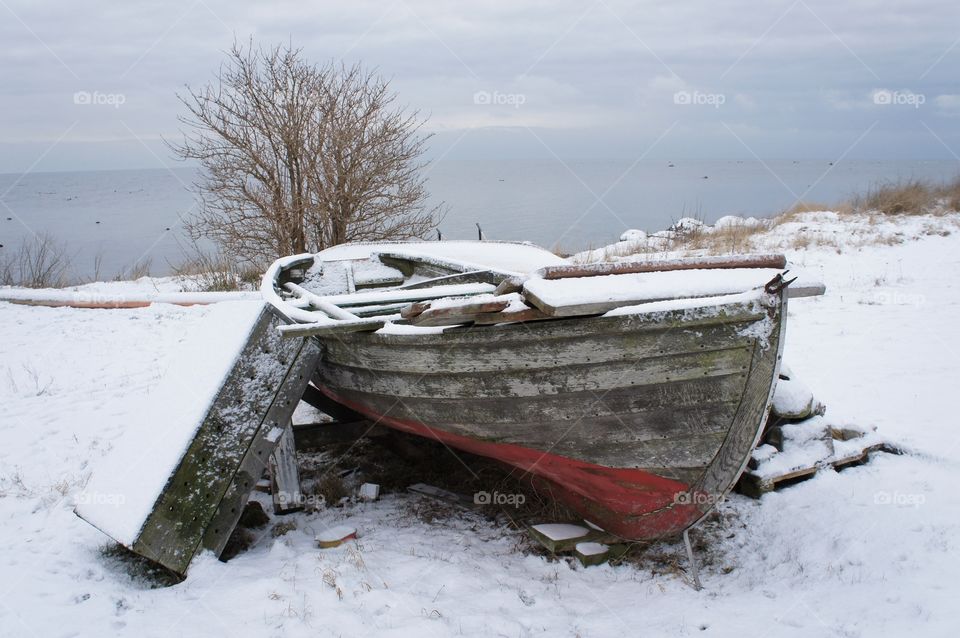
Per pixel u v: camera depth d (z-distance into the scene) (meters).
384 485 5.44
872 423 5.52
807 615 3.49
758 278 3.71
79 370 7.49
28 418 6.19
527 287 3.62
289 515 4.87
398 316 4.85
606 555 4.28
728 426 3.86
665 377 3.83
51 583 3.81
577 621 3.57
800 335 8.45
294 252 12.12
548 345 3.94
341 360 4.97
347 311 4.99
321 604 3.61
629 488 4.20
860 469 5.00
